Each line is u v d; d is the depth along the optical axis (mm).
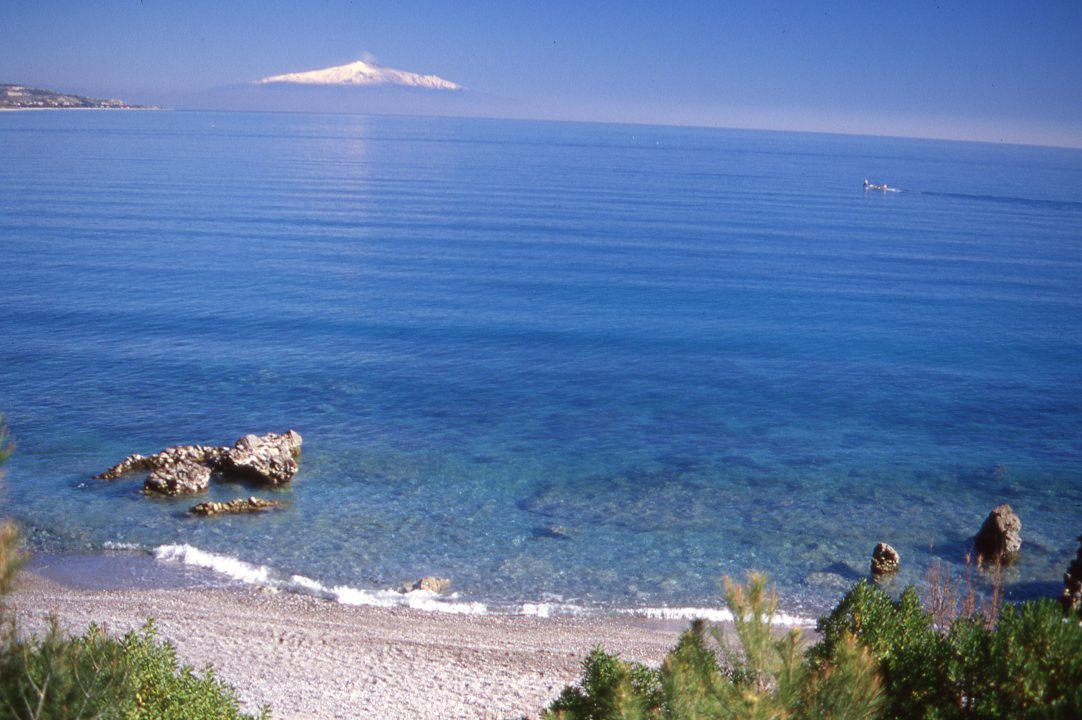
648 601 30391
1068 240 159125
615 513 38312
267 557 32625
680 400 56844
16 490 37500
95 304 77562
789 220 178000
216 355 62625
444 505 38375
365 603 29266
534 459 44750
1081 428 53000
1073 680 11266
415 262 110188
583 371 63125
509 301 88375
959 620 13547
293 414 50438
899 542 36250
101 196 163375
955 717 11906
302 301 83562
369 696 22562
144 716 13031
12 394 51469
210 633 26156
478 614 28844
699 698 10172
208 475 38969
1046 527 38156
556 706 13992
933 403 57594
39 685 10133
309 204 168125
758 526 37344
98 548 32656
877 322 84375
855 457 46781
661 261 119812
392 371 60656
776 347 72688
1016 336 79562
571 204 191250
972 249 142875
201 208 153000
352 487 39938
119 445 44062
